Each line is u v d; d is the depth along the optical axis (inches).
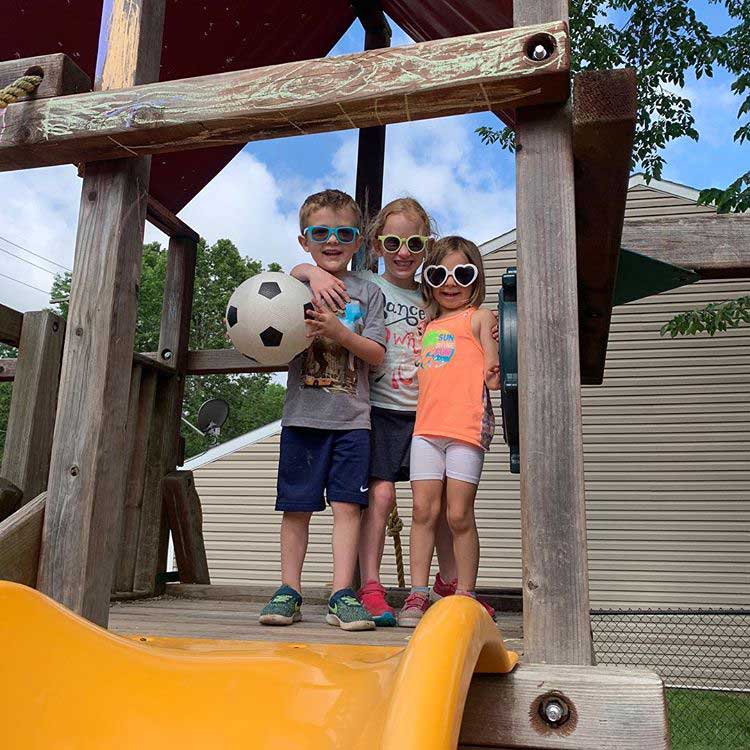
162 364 152.5
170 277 161.0
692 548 327.3
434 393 101.0
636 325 347.6
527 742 53.9
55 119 74.6
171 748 38.4
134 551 143.9
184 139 73.8
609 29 341.7
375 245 117.3
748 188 261.1
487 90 66.7
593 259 96.5
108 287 73.5
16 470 111.0
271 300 94.0
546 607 59.1
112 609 119.8
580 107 66.1
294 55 173.5
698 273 141.2
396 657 46.1
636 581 328.5
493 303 358.3
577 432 62.1
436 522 100.7
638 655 322.3
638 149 339.6
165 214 153.8
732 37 328.2
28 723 39.8
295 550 98.7
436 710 29.7
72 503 69.5
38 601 44.8
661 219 143.0
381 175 170.7
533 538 60.5
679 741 233.8
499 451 346.3
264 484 393.1
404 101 68.1
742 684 309.7
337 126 71.4
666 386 340.8
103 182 76.4
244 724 39.0
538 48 65.3
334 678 42.6
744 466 328.8
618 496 336.5
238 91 71.2
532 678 54.8
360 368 102.3
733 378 335.9
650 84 330.0
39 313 116.6
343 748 35.1
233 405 1621.6
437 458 99.7
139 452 146.7
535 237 65.9
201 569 155.3
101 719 40.4
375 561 103.7
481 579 336.2
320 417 98.3
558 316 64.2
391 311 112.7
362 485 97.7
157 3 81.1
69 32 137.3
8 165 79.0
